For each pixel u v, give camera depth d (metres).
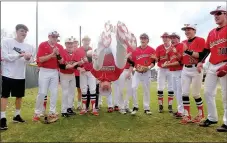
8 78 5.39
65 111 6.54
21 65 5.63
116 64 5.69
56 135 4.80
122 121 5.99
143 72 6.90
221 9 5.09
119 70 6.03
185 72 5.89
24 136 4.72
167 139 4.61
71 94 6.84
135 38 5.72
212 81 5.37
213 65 5.33
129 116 6.58
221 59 5.11
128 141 4.48
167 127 5.48
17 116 5.82
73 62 6.64
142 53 6.89
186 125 5.66
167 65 6.68
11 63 5.48
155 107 8.31
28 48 5.77
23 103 8.96
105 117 6.44
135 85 6.98
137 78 7.00
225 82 5.06
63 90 6.54
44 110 6.36
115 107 7.56
